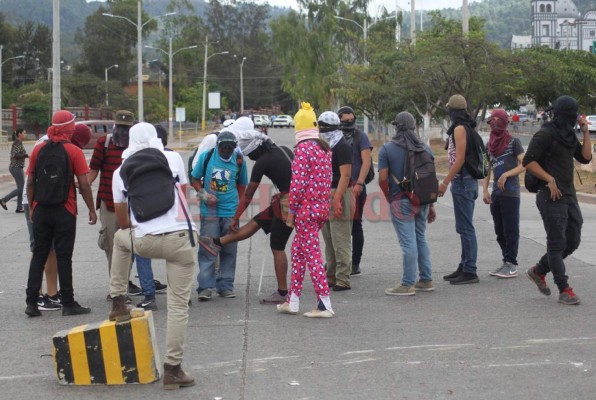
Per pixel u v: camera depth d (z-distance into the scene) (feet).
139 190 20.12
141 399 18.92
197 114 295.69
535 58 105.29
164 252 19.84
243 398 18.89
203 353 22.54
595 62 112.16
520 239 42.29
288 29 218.18
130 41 373.81
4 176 93.76
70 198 26.76
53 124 26.63
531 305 27.78
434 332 24.49
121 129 28.58
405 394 19.03
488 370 20.75
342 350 22.68
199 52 361.10
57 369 20.04
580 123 27.55
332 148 28.66
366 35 189.88
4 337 24.63
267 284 32.12
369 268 35.24
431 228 47.65
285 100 431.43
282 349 22.85
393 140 29.32
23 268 36.29
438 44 106.52
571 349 22.47
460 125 30.32
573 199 27.53
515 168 31.50
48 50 383.65
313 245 26.27
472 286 31.12
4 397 19.22
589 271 33.35
